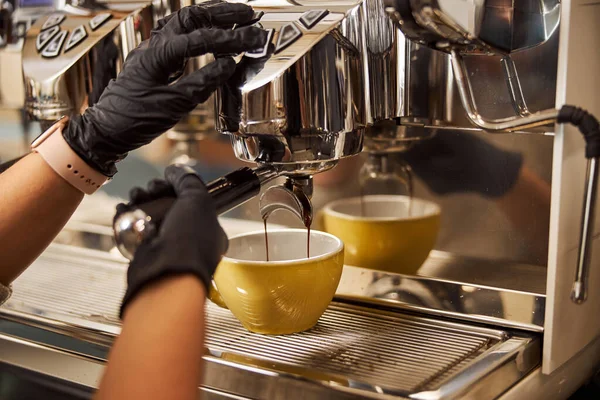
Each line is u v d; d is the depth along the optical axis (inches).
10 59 38.0
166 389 13.9
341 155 22.1
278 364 21.9
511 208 25.9
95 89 28.1
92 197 35.9
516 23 23.0
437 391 19.5
